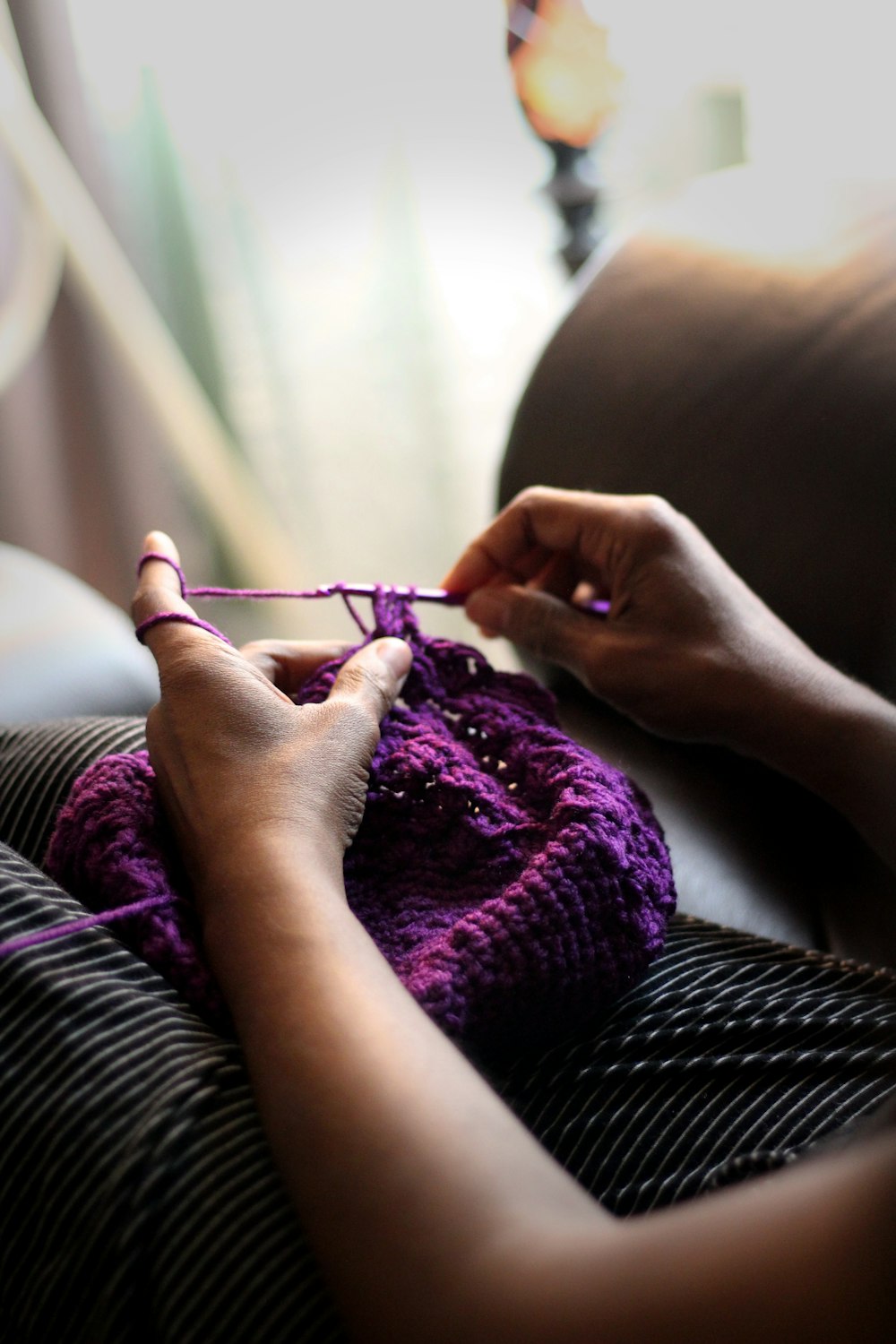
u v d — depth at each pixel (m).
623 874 0.50
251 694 0.49
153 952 0.46
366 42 1.37
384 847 0.54
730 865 0.69
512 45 1.20
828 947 0.67
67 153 1.35
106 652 0.92
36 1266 0.38
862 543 0.67
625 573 0.68
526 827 0.54
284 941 0.39
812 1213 0.26
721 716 0.64
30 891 0.45
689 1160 0.46
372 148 1.41
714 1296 0.26
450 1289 0.30
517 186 1.44
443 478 1.57
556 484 0.82
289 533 1.59
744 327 0.75
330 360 1.51
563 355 0.84
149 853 0.49
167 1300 0.36
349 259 1.46
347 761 0.49
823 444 0.69
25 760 0.62
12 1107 0.39
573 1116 0.48
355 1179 0.33
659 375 0.78
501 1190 0.32
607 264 0.86
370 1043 0.36
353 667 0.55
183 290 1.47
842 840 0.67
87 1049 0.40
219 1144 0.38
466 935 0.47
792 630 0.70
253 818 0.44
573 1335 0.28
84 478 1.50
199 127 1.39
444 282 1.48
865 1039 0.50
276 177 1.42
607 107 1.22
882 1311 0.24
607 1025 0.51
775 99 1.28
